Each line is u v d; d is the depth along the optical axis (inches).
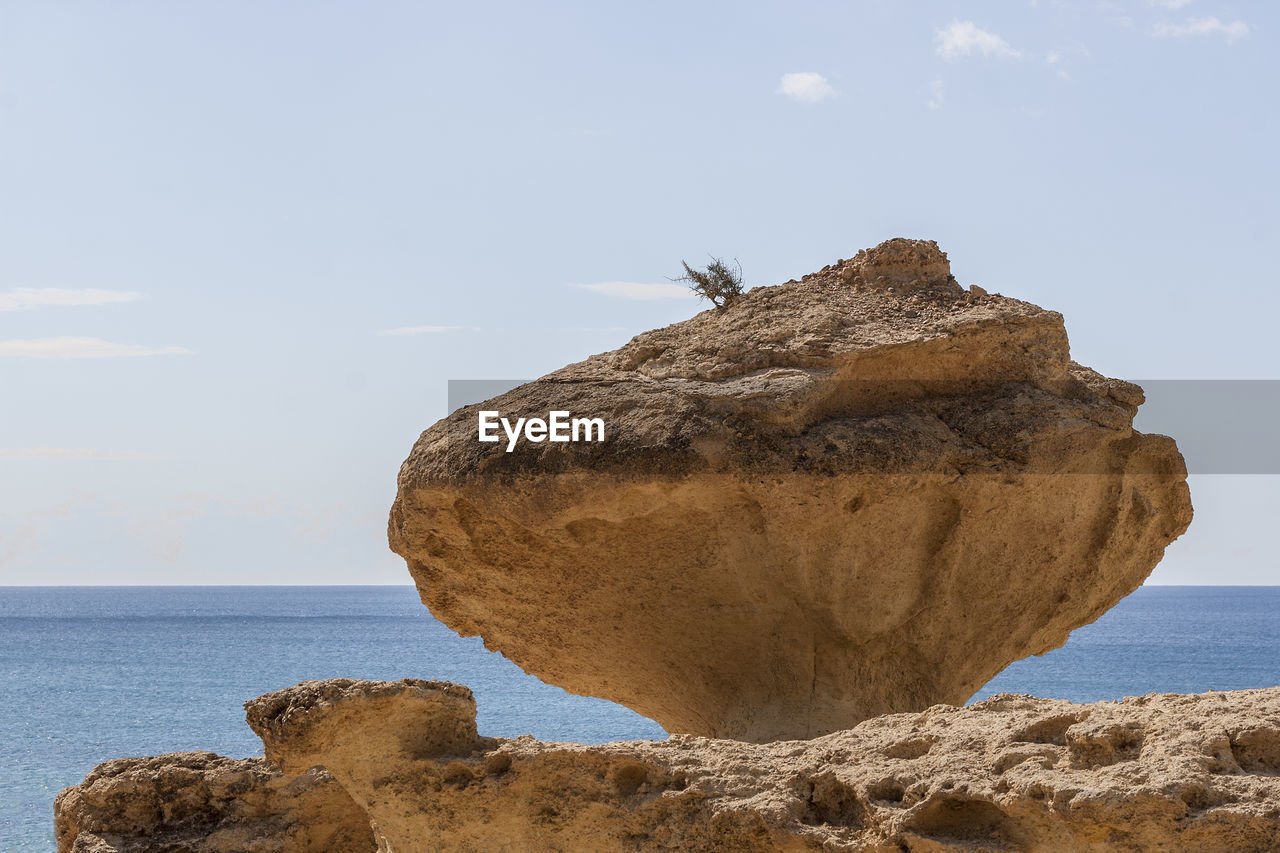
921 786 286.2
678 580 417.4
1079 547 446.9
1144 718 278.4
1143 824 252.7
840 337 420.8
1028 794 267.4
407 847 339.6
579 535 415.2
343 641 3272.6
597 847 318.3
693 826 306.3
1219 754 261.1
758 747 326.3
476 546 438.9
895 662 428.8
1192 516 466.6
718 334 437.7
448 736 336.8
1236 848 249.1
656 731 1300.4
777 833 294.8
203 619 5216.5
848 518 400.2
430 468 429.7
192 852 391.5
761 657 420.5
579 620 445.1
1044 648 475.5
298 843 409.1
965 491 409.4
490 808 325.4
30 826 942.4
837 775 301.4
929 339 419.2
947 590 422.0
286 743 319.6
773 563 404.5
